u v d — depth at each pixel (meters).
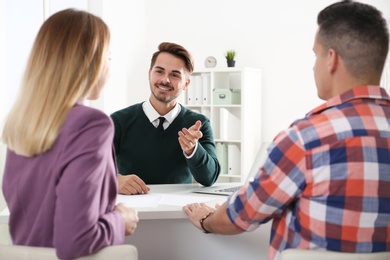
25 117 1.10
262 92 5.15
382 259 1.08
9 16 3.76
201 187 2.18
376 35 1.12
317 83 1.21
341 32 1.13
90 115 1.08
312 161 1.10
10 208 1.19
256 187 1.16
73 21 1.15
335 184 1.09
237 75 5.20
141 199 1.84
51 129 1.08
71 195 1.02
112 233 1.13
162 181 2.49
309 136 1.10
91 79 1.15
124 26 5.16
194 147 2.15
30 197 1.14
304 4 4.95
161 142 2.48
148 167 2.48
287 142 1.12
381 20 1.13
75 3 4.64
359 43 1.11
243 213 1.22
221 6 5.27
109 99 4.91
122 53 5.13
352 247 1.11
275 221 1.25
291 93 5.04
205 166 2.17
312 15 4.92
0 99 3.39
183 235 1.86
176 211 1.64
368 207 1.09
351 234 1.11
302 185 1.12
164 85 2.42
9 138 1.13
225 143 4.97
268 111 5.13
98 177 1.06
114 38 4.97
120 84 5.12
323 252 1.08
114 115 2.54
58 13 1.18
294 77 5.02
